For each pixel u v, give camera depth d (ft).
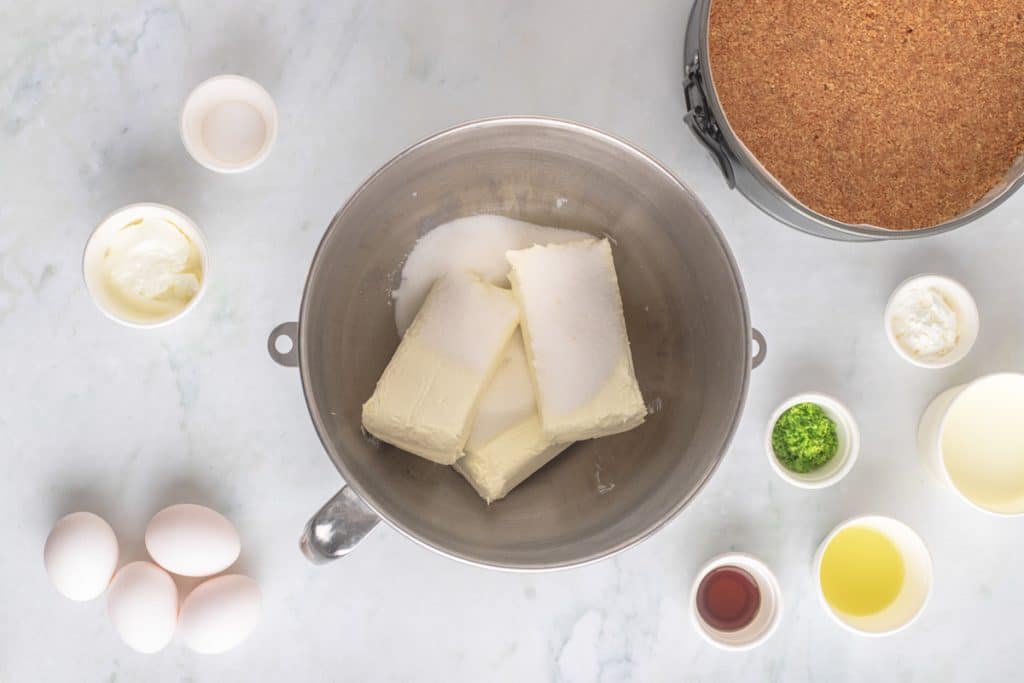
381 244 2.83
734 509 3.09
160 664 3.05
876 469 3.11
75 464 3.05
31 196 3.07
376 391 2.78
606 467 2.89
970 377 3.11
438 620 3.06
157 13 3.08
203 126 2.98
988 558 3.10
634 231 2.88
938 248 3.11
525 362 2.88
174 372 3.06
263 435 3.06
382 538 3.06
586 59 3.09
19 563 3.05
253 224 3.07
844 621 2.97
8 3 3.07
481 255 2.95
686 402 2.81
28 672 3.04
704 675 3.08
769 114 2.94
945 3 2.97
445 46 3.09
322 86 3.08
